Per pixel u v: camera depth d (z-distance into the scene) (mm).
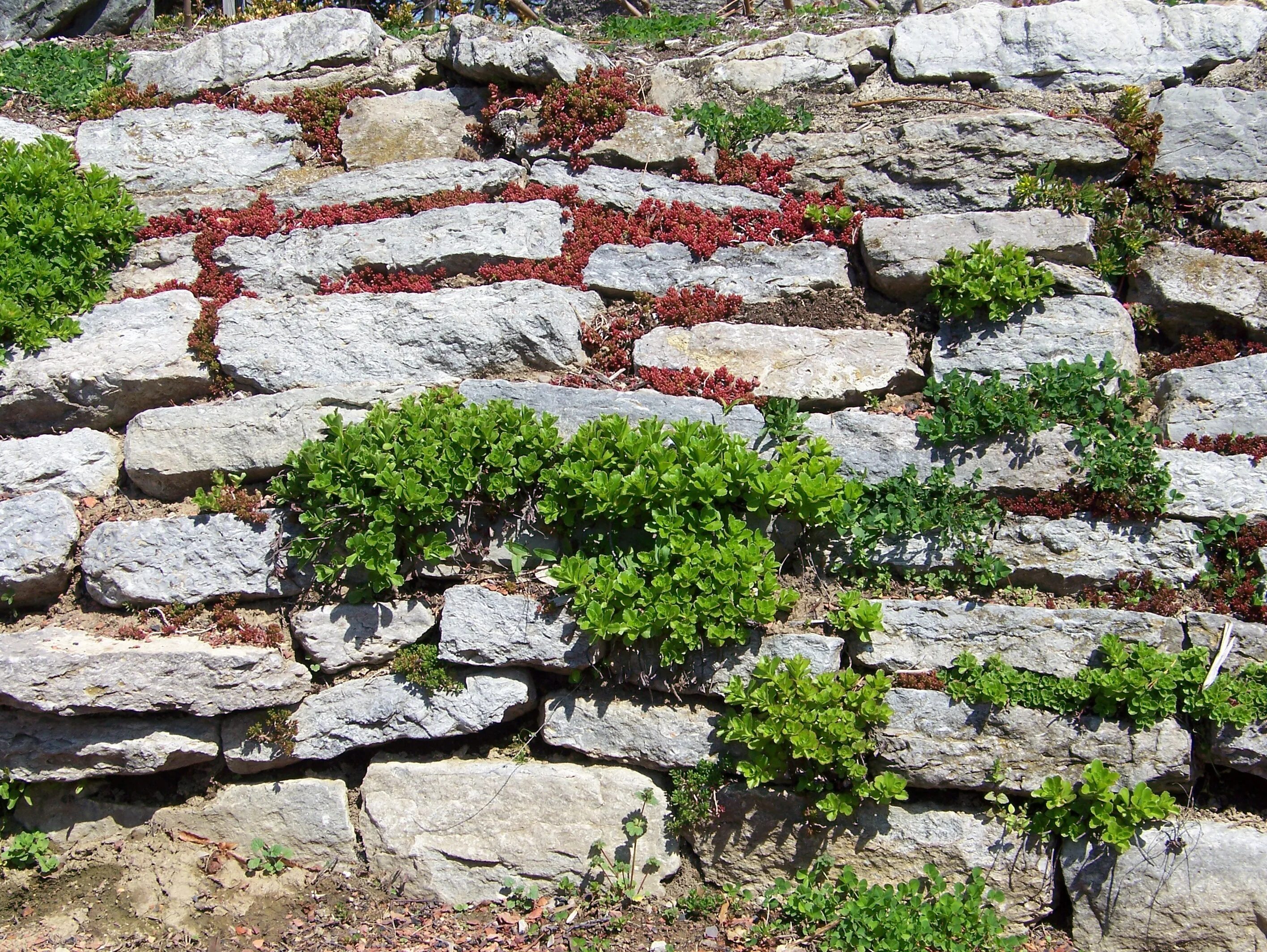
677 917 4754
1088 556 4973
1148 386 5383
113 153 6539
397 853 4934
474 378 5660
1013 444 5141
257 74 6863
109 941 4727
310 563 5133
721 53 6906
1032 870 4660
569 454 5098
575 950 4562
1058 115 6184
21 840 4961
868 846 4746
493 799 4953
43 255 5855
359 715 5023
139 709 4879
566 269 5910
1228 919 4508
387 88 6840
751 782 4680
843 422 5320
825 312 5746
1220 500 4969
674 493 4961
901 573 5082
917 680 4805
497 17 9695
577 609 4898
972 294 5395
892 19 7316
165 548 5160
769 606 4805
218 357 5637
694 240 5934
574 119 6305
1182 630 4801
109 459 5504
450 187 6289
